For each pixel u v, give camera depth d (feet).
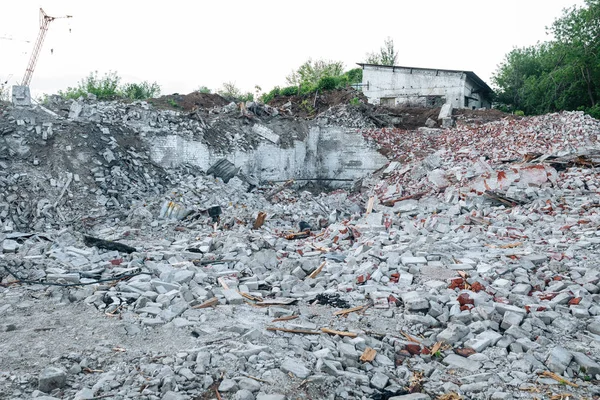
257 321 26.05
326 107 116.06
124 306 27.12
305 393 18.66
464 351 23.72
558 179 59.00
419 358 23.24
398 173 80.38
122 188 61.77
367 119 107.34
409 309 27.81
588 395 20.18
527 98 135.23
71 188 57.52
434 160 75.97
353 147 97.14
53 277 31.50
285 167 90.17
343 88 120.67
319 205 73.41
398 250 38.65
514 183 59.57
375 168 94.53
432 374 21.84
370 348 22.93
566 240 40.73
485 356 23.02
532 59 143.33
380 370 21.50
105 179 61.16
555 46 125.59
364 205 75.05
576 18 119.24
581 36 116.57
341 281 33.63
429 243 40.83
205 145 77.05
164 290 29.30
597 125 79.71
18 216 52.03
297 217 63.21
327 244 45.65
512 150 75.87
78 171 59.72
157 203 59.36
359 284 32.63
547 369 22.09
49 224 52.16
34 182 55.77
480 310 27.12
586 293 29.71
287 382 19.12
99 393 17.44
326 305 29.55
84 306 27.43
